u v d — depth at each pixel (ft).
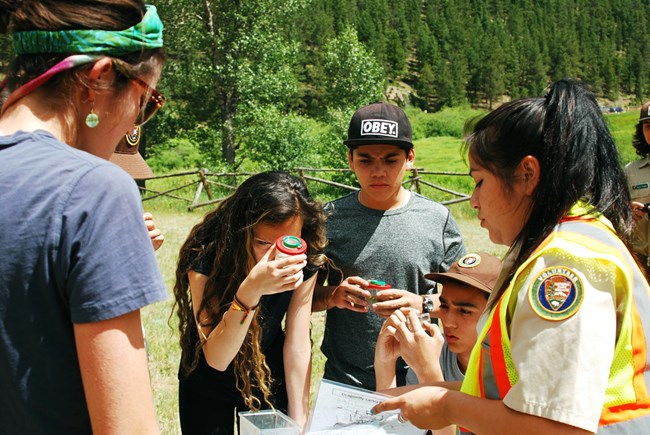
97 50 4.17
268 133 81.30
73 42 4.12
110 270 3.90
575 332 4.21
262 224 7.88
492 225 5.35
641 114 16.66
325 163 92.02
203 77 84.84
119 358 3.92
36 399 4.01
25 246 3.84
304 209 8.18
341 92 107.45
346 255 9.75
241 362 7.95
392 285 9.62
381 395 6.31
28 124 4.21
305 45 287.89
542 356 4.26
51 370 3.99
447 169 170.09
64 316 3.98
